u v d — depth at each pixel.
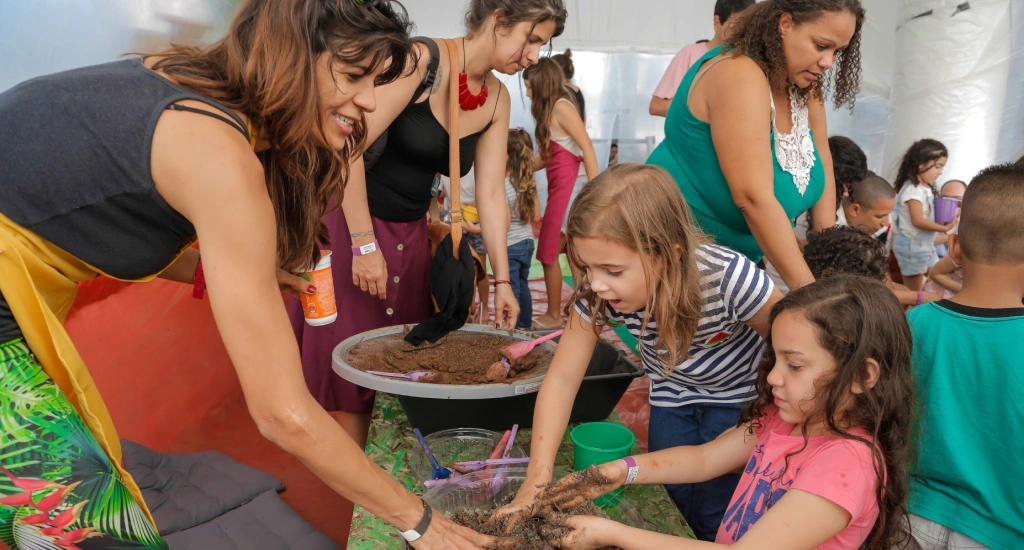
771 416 1.35
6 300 0.99
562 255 6.62
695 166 1.97
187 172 0.93
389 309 2.23
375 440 1.85
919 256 4.32
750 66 1.76
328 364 2.19
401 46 1.04
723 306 1.40
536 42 2.01
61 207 0.96
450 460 1.69
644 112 7.94
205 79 1.00
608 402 1.84
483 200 2.30
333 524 2.12
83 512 1.05
